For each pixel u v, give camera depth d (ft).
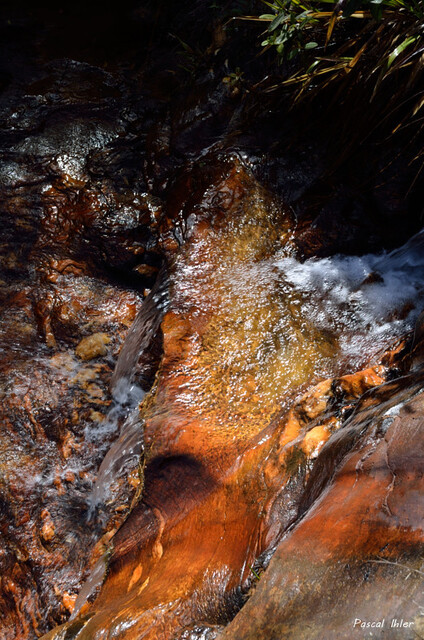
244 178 12.74
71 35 19.27
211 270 11.89
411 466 5.27
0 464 11.60
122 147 15.84
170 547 8.32
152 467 9.19
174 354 10.63
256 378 10.18
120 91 17.24
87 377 12.89
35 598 10.19
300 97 12.34
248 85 13.56
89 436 12.05
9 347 13.25
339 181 12.18
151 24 18.90
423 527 4.69
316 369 10.15
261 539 7.01
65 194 15.14
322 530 5.51
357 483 5.74
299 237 12.03
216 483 8.32
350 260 11.70
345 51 11.96
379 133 11.85
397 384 7.12
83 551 10.53
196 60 15.56
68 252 14.47
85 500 11.27
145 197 14.62
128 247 14.16
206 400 9.93
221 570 7.13
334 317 10.87
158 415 9.75
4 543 10.82
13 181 15.48
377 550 4.85
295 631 4.88
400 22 10.63
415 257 11.19
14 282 14.23
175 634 6.56
